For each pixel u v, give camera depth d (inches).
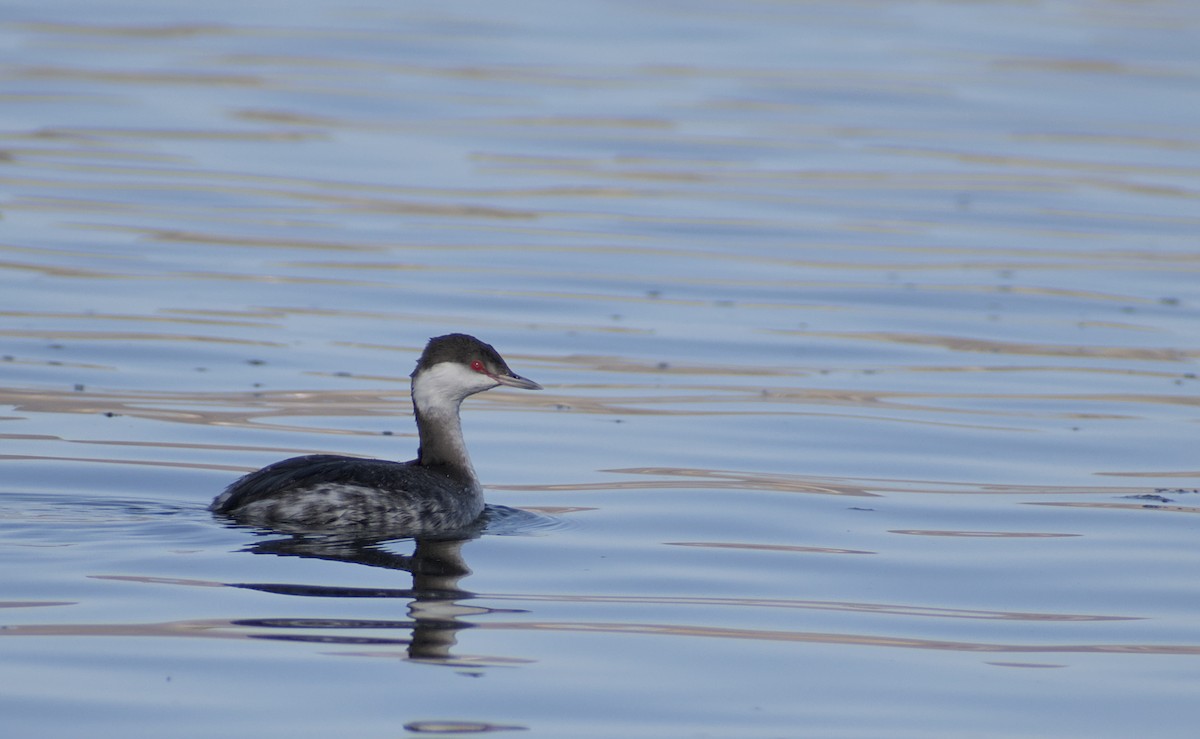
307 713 350.9
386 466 502.9
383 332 762.2
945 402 681.6
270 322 770.8
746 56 1487.5
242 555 455.8
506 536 496.4
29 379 664.4
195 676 367.9
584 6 1697.8
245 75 1355.8
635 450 608.1
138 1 1651.1
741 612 431.2
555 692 367.9
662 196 1066.7
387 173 1091.9
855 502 546.9
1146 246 970.7
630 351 748.6
